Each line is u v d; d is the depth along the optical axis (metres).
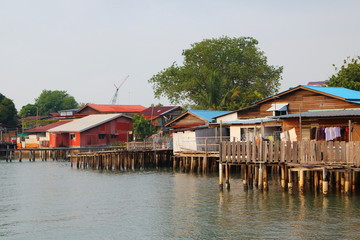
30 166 61.59
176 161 54.25
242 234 21.83
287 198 28.94
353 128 34.12
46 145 83.00
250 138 43.56
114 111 101.19
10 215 27.11
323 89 41.75
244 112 48.38
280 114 43.22
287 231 22.02
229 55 75.44
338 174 30.75
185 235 22.08
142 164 53.53
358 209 25.58
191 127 51.88
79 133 78.12
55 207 29.38
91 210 28.17
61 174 49.72
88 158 57.25
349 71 59.88
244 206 27.39
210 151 45.34
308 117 34.19
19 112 147.38
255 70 74.56
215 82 69.06
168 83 74.81
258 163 30.69
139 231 23.05
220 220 24.47
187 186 36.66
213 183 37.66
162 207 28.41
